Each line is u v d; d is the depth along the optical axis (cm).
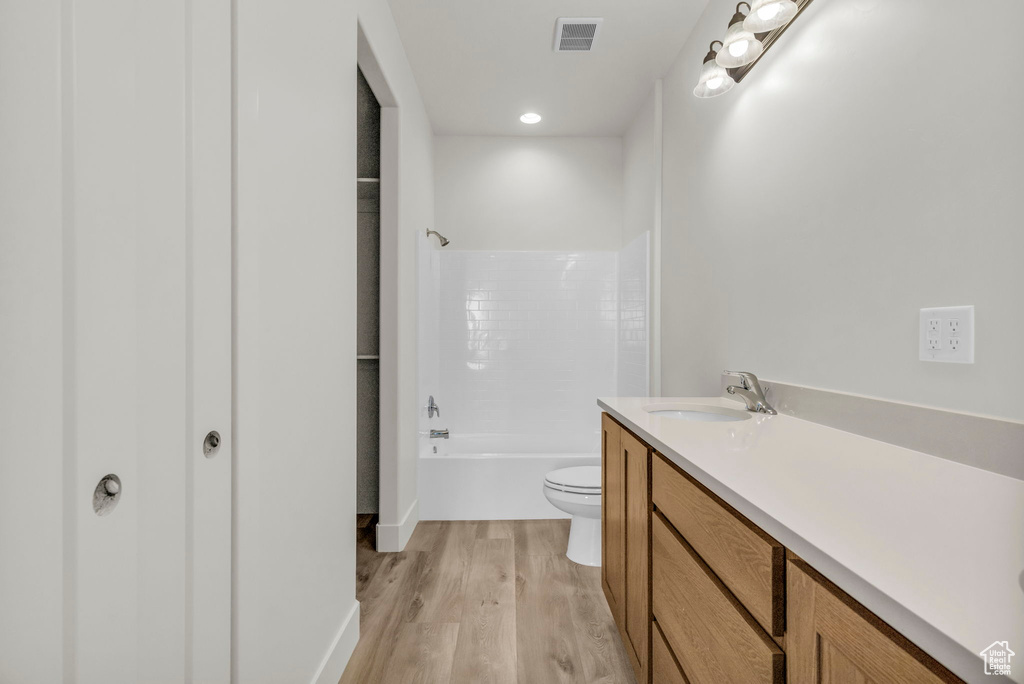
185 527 87
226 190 98
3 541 57
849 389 135
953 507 74
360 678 160
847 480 88
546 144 391
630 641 155
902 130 116
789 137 164
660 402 196
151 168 78
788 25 161
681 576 109
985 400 96
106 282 69
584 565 241
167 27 82
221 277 97
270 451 116
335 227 159
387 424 257
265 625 114
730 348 208
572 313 391
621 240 388
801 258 158
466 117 355
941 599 48
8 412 57
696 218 245
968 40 99
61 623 63
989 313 95
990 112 94
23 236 59
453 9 237
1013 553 57
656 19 243
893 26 119
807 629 65
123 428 72
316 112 144
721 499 92
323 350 150
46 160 61
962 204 100
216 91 95
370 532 284
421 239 313
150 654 79
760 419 154
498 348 391
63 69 63
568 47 268
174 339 84
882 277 123
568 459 306
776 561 71
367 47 203
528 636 182
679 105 271
